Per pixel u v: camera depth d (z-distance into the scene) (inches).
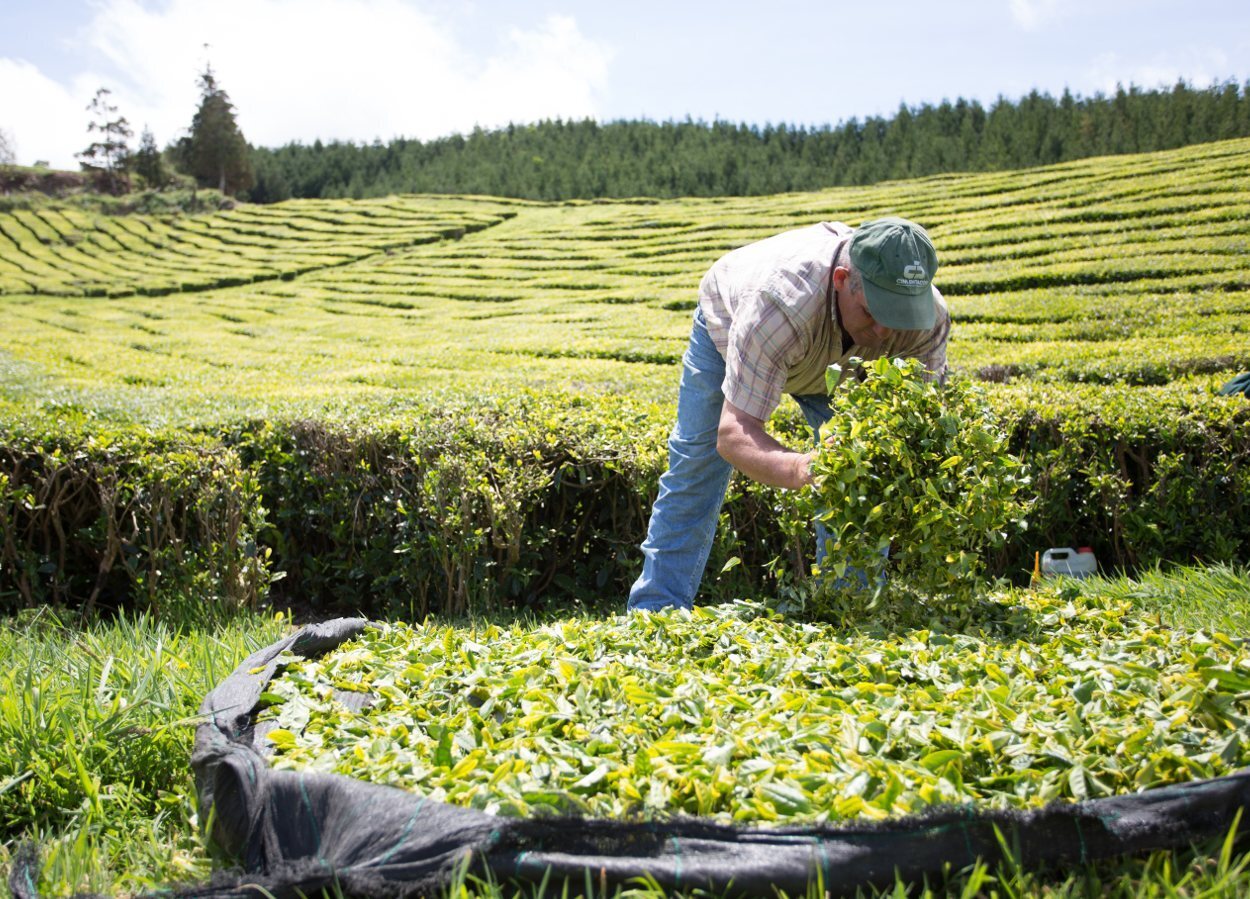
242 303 1175.0
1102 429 215.6
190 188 3004.4
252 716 101.6
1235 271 597.3
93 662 132.6
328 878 68.8
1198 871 68.4
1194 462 213.0
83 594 208.4
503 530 208.2
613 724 91.0
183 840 90.0
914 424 117.6
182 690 121.6
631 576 215.2
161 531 198.7
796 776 76.9
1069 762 78.5
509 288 1080.8
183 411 258.7
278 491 224.7
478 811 71.2
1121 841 69.0
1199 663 95.6
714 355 150.6
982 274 681.0
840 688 100.9
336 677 108.2
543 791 74.0
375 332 830.5
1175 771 77.2
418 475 212.8
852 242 125.3
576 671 103.8
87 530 200.5
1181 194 906.7
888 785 73.2
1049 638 118.0
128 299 1373.0
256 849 79.0
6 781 99.7
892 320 121.2
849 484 117.9
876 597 121.2
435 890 66.8
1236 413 212.5
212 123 3024.1
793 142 3341.5
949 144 2785.4
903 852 66.9
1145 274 617.6
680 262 1103.0
